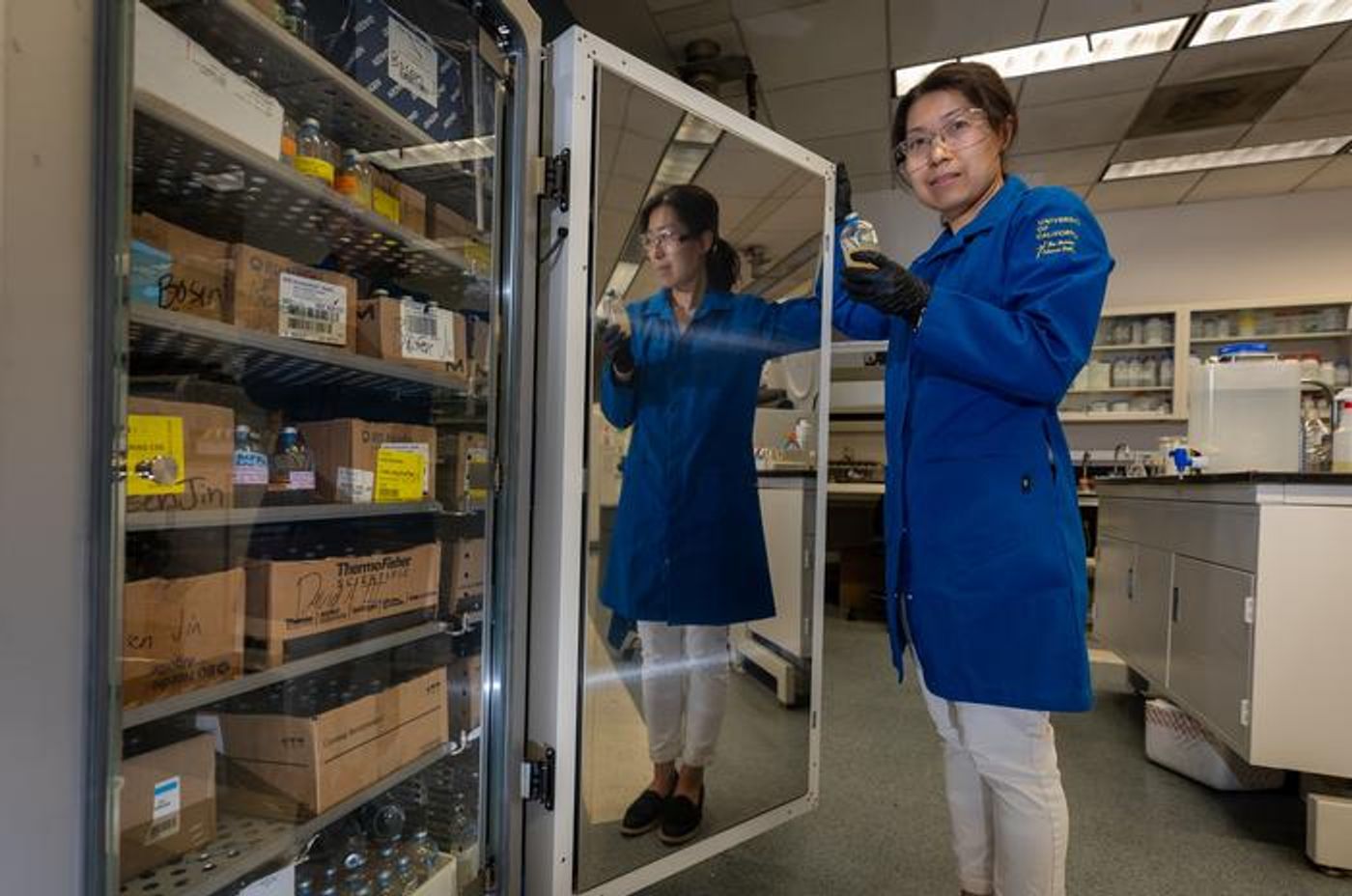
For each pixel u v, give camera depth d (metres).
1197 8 3.15
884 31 3.35
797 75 3.72
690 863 1.46
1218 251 5.23
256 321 1.00
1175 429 5.09
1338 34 3.32
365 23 1.16
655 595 1.68
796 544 1.88
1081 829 1.81
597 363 1.52
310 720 1.04
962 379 1.10
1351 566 1.61
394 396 1.43
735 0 3.14
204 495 0.94
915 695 2.89
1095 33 3.36
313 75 1.05
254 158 0.95
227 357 1.09
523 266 1.26
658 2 3.14
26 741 0.62
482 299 1.33
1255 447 2.37
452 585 1.36
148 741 0.96
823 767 2.16
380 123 1.19
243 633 0.99
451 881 1.22
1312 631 1.64
